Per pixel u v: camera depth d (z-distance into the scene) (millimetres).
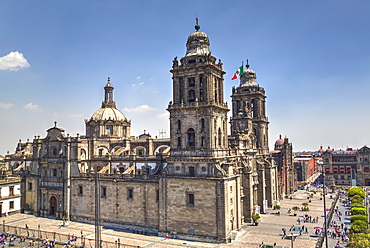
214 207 67438
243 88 115562
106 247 64812
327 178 187750
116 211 83125
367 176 177875
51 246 66688
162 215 73562
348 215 96375
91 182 87938
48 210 95062
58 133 95062
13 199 98688
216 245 65062
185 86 73250
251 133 106000
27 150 117000
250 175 86125
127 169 87062
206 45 75125
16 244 69062
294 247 64062
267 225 82688
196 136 71062
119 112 123438
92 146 100688
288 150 140250
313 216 93812
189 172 71375
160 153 88812
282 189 127062
